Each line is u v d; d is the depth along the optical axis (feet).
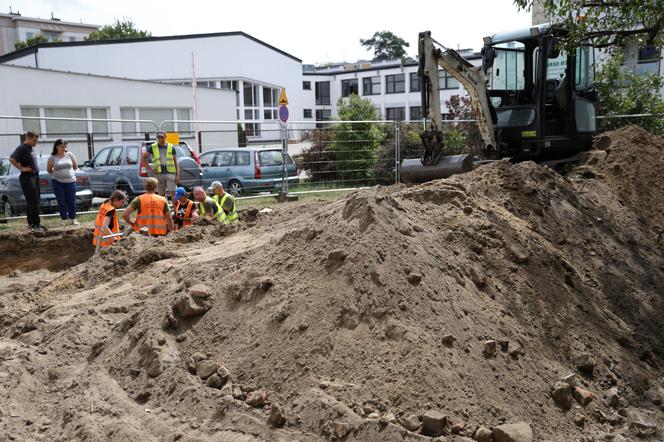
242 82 107.55
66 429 13.17
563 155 38.09
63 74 67.10
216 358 14.06
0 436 12.96
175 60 101.76
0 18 193.57
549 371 14.14
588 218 25.44
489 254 17.78
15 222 39.24
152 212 29.40
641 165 34.88
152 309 16.30
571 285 18.63
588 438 12.34
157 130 45.39
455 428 11.18
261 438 11.60
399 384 11.89
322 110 149.48
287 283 15.07
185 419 12.60
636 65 64.23
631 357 16.57
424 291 13.99
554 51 34.17
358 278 13.93
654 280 22.62
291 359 13.07
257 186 50.29
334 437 11.16
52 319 18.99
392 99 138.92
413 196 20.44
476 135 57.82
